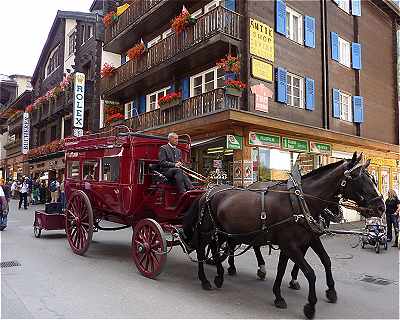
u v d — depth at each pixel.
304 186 5.90
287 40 16.30
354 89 20.03
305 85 16.83
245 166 13.95
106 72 21.02
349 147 18.92
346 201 6.18
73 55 28.47
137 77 18.34
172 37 16.34
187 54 15.09
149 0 18.25
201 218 6.66
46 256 8.73
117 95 21.22
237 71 13.66
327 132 16.48
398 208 11.99
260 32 14.92
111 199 8.39
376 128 21.33
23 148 34.47
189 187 7.30
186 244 6.93
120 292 6.18
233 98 13.61
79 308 5.40
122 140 8.02
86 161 9.44
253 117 13.33
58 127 29.55
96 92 23.95
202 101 14.40
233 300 5.93
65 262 8.16
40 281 6.69
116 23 21.36
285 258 5.77
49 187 26.27
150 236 7.08
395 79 23.31
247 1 14.64
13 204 25.41
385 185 21.36
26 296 5.87
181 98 16.16
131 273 7.35
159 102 16.47
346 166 5.72
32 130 35.69
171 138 7.67
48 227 10.73
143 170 7.94
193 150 16.12
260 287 6.68
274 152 15.11
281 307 5.60
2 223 12.96
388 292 6.60
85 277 7.00
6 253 9.03
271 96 15.14
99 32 23.77
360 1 20.81
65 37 30.14
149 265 7.08
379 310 5.63
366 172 5.69
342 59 19.53
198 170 15.86
